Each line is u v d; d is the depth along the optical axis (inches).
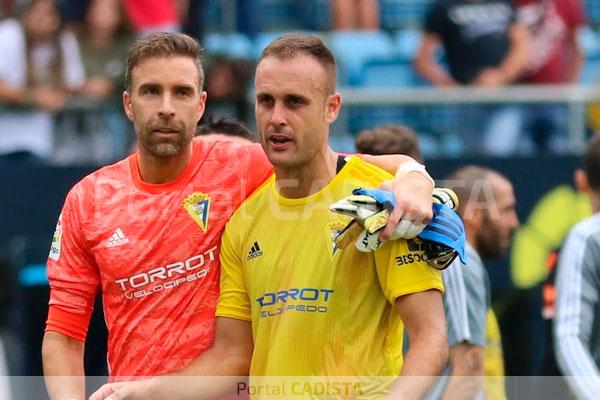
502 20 1272.1
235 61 1164.5
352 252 589.6
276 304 601.9
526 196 1111.0
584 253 679.7
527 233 1072.8
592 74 1433.3
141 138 646.5
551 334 758.5
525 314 956.0
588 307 672.4
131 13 1212.5
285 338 597.0
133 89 645.3
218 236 647.1
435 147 1220.5
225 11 1339.8
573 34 1304.1
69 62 1195.3
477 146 1221.1
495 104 1219.9
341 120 1208.2
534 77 1277.1
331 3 1462.8
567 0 1295.5
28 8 1191.6
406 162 598.2
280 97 582.2
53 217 1114.7
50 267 671.8
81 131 1187.9
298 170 597.0
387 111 1222.9
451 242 572.1
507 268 1016.2
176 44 644.1
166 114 636.7
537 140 1221.7
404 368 567.2
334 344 592.7
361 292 590.9
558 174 1112.8
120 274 652.1
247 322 629.9
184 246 647.8
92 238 657.0
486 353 754.2
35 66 1191.6
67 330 666.8
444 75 1289.4
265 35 1413.6
